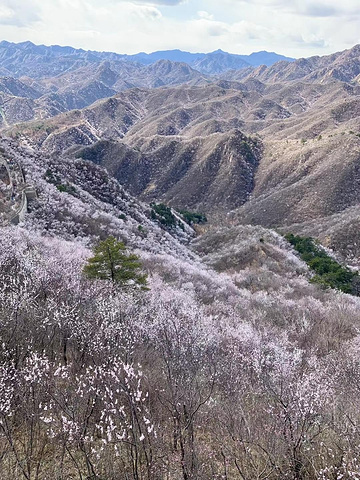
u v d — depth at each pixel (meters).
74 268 15.38
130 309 12.09
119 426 6.86
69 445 6.57
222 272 40.69
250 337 13.16
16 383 7.08
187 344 9.69
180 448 6.75
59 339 9.58
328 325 19.55
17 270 12.39
